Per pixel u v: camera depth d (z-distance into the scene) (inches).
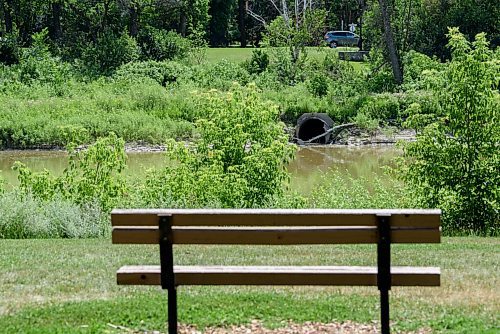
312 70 2084.2
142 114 1707.7
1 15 2438.5
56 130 1583.4
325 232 240.5
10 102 1723.7
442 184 665.0
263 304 295.7
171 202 657.0
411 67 1918.1
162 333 266.7
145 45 2309.3
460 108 658.2
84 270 377.7
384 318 245.3
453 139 666.8
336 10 3348.9
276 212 241.3
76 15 2404.0
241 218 242.1
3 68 2022.6
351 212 239.9
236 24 3267.7
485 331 257.9
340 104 1749.5
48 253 432.8
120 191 679.7
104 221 605.6
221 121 725.9
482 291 321.7
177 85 1977.1
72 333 262.2
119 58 2199.8
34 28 2539.4
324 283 245.4
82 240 508.1
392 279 242.5
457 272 367.2
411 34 2203.5
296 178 1109.1
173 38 2322.8
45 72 2020.2
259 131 735.1
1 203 603.5
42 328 268.5
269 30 2285.9
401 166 688.4
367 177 1107.9
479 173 652.7
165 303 296.8
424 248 452.1
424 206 668.1
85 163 679.7
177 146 708.0
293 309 288.7
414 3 2174.0
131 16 2381.9
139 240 246.1
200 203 666.8
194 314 282.2
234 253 431.2
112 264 395.2
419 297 309.7
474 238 523.8
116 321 278.2
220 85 1962.4
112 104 1765.5
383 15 1964.8
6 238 576.4
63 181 683.4
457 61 661.3
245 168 700.0
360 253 431.5
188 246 459.2
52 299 313.7
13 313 290.0
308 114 1672.0
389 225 238.7
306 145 1628.9
